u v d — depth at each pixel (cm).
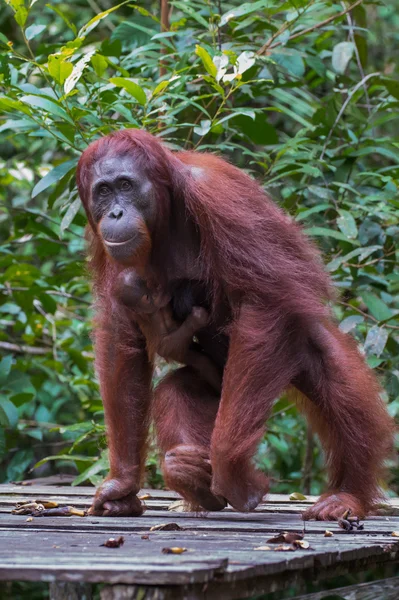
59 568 364
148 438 667
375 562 512
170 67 973
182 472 593
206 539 492
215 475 577
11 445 1181
